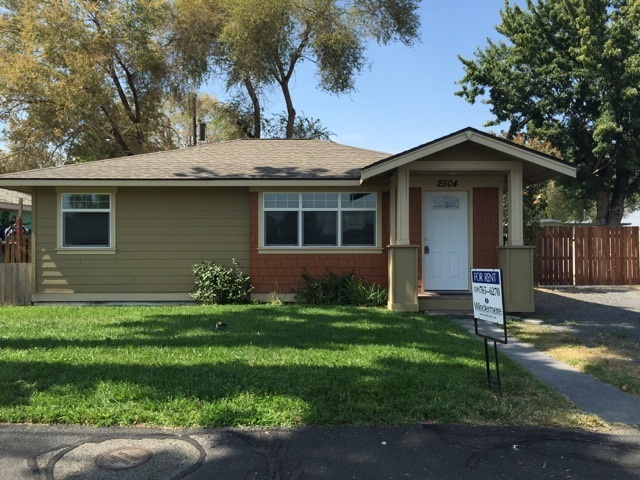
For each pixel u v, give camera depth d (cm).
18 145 2475
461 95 2677
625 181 2597
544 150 2084
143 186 1240
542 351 781
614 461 409
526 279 1084
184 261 1284
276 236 1281
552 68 2442
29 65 2234
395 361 649
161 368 607
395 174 1152
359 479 377
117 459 404
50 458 405
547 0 2562
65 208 1273
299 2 2692
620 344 824
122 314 1038
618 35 2277
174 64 2705
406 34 2753
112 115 2623
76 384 546
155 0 2527
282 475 382
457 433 457
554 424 480
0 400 507
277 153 1493
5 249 1298
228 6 2559
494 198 1231
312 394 527
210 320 952
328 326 894
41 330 849
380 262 1277
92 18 2430
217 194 1287
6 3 2486
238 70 2723
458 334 869
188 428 461
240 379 566
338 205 1280
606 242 1711
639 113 2280
